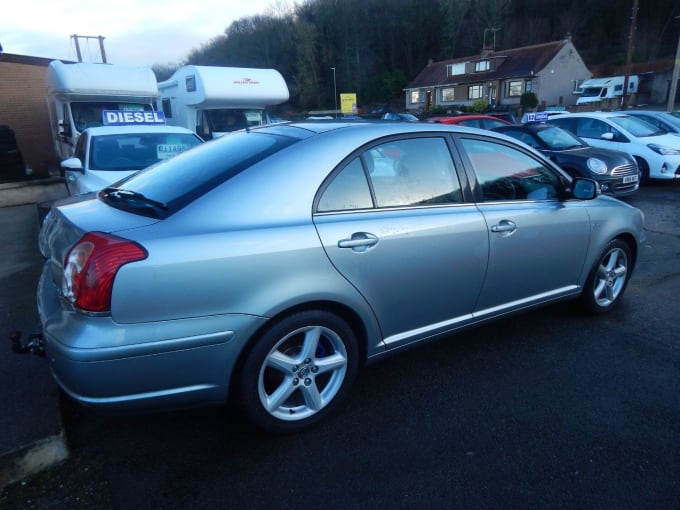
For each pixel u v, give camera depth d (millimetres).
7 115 15836
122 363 2037
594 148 8867
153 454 2451
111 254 2021
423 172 2895
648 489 2195
